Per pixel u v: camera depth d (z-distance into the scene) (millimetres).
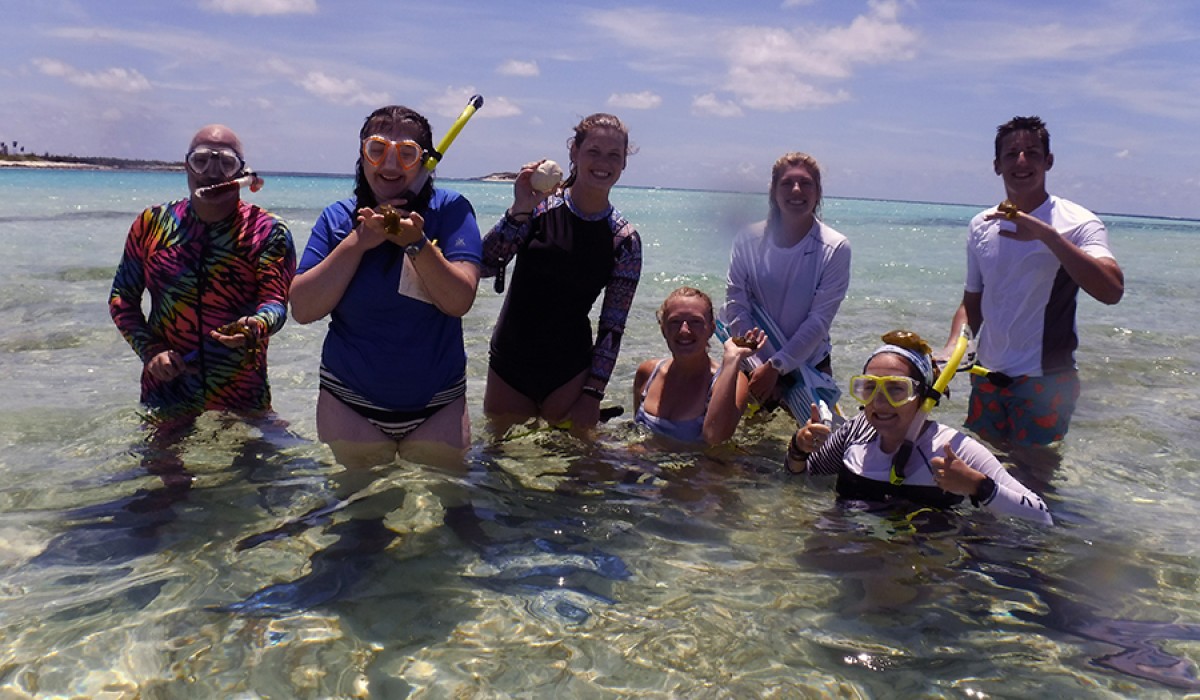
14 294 9211
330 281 3578
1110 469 4781
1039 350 4852
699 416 4934
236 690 2404
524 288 4836
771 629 2852
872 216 72188
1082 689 2547
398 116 3723
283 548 3279
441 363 3928
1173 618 3004
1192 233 64188
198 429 4449
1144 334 9344
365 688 2439
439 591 3010
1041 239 4488
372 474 3934
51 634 2643
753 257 5500
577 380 5016
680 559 3373
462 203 3889
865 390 3859
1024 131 4746
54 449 4316
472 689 2455
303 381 6145
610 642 2732
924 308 10875
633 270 4902
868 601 3066
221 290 4332
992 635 2855
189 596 2906
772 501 4062
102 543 3285
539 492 4047
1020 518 3773
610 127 4590
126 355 6723
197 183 4219
